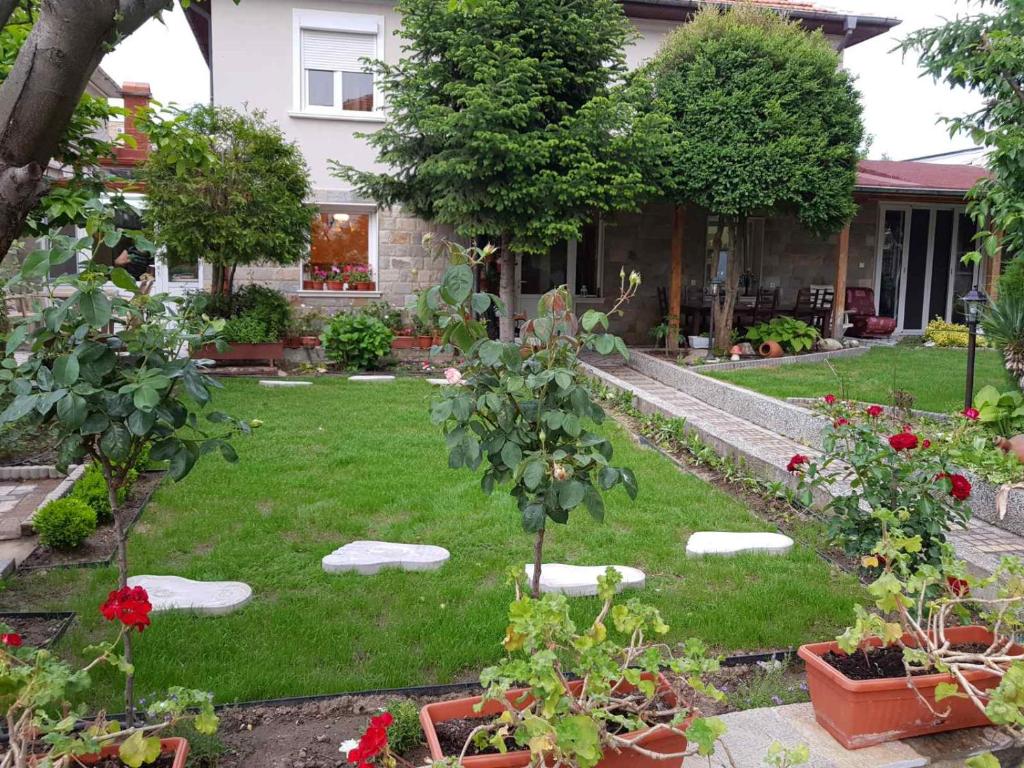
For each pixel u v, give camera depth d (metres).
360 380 11.39
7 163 2.43
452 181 11.34
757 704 3.34
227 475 6.41
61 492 6.06
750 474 6.66
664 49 12.70
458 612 4.05
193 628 3.80
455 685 3.36
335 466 6.77
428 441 7.70
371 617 4.02
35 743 2.61
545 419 2.86
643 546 5.10
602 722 2.36
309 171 13.44
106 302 2.62
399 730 2.88
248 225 11.05
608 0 11.66
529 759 2.40
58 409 2.51
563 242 15.26
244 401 9.58
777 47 11.94
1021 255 6.94
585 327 2.97
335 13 13.69
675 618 4.04
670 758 2.42
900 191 14.62
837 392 9.80
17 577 4.46
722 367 11.98
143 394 2.51
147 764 2.48
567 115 11.42
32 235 5.39
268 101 13.66
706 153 11.70
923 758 2.91
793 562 4.90
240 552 4.81
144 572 4.53
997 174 6.39
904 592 3.46
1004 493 5.48
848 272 16.73
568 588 4.32
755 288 16.06
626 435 8.26
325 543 5.04
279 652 3.60
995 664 2.91
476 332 3.01
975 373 11.40
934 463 4.34
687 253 15.88
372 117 13.95
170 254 11.39
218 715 3.10
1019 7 6.36
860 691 2.88
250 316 12.21
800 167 11.64
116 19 2.48
